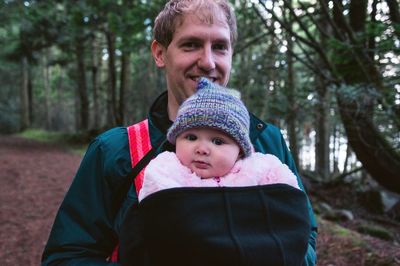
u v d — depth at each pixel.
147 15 7.11
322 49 5.32
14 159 13.32
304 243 1.12
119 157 1.36
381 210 7.73
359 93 4.04
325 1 5.07
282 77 9.20
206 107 1.18
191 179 1.14
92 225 1.34
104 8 10.16
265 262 1.04
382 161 5.42
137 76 20.84
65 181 10.08
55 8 14.39
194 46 1.40
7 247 5.46
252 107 9.23
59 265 1.29
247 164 1.21
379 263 4.55
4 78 31.97
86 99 21.86
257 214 1.09
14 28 18.08
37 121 35.09
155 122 1.41
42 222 6.64
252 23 7.54
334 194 8.83
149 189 1.12
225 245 1.02
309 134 17.36
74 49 17.77
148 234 1.07
